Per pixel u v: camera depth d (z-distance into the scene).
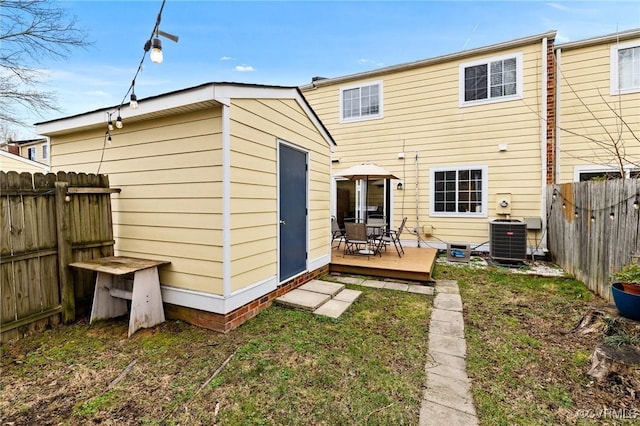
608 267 3.91
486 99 7.16
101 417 1.89
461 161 7.44
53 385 2.21
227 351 2.70
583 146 6.63
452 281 5.10
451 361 2.55
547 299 4.13
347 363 2.51
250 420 1.86
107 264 3.24
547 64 6.61
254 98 3.45
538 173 6.76
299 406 1.99
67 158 4.18
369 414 1.92
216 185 3.04
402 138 8.05
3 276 2.86
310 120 4.86
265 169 3.68
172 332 3.08
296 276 4.48
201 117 3.11
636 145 6.25
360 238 5.97
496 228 6.34
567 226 5.46
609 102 6.43
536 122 6.74
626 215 3.54
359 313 3.64
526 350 2.72
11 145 14.03
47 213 3.21
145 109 3.23
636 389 2.07
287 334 3.04
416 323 3.35
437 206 7.73
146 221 3.52
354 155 8.62
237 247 3.18
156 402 2.02
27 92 8.76
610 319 2.76
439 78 7.62
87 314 3.57
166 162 3.34
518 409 1.95
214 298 3.08
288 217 4.25
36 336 3.01
